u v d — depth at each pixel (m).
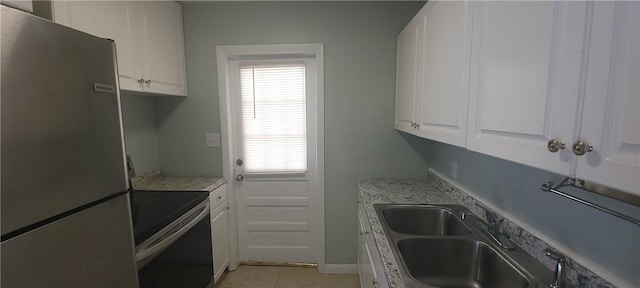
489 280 1.15
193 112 2.37
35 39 0.65
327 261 2.48
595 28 0.49
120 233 0.95
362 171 2.37
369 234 1.57
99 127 0.85
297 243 2.60
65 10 1.23
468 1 0.96
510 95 0.73
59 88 0.72
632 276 0.71
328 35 2.24
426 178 2.34
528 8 0.66
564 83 0.56
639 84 0.43
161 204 1.69
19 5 1.03
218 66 2.30
